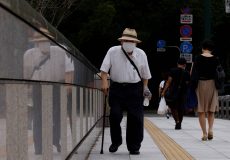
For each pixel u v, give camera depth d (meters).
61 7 23.97
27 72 3.15
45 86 3.83
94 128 10.16
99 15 30.48
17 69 2.89
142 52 8.82
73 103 5.88
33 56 3.34
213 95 11.02
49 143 4.02
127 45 8.64
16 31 2.84
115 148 9.00
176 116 14.93
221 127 15.91
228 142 11.02
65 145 5.05
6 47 2.64
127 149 9.60
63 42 4.88
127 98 8.76
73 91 5.90
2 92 2.61
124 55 8.70
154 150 9.53
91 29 30.73
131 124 8.82
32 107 3.34
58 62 4.54
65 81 5.07
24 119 3.09
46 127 3.89
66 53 5.17
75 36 31.30
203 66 10.83
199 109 11.16
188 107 11.22
